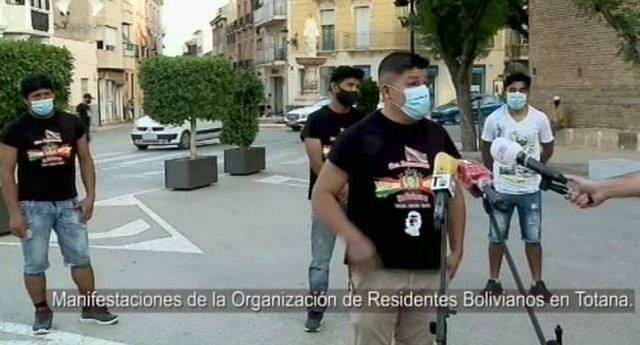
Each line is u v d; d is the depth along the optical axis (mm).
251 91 16047
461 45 20188
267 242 8898
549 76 22094
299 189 13891
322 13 48188
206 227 9984
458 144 23266
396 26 45906
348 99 5434
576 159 17281
